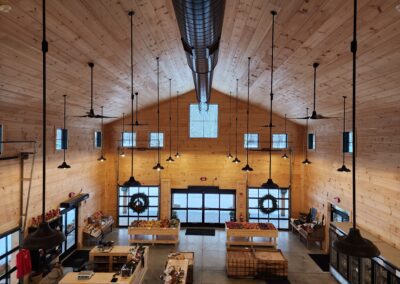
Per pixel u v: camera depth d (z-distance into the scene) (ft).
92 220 36.78
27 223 23.99
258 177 42.45
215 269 28.84
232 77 31.01
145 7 14.82
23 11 11.87
